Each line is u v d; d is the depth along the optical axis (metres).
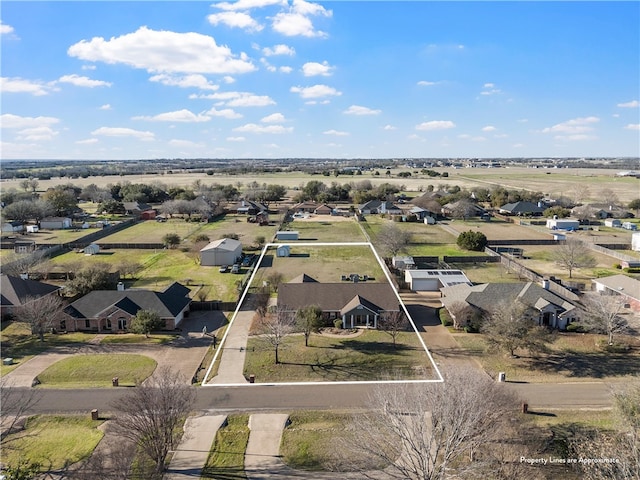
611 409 33.12
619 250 88.69
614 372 41.31
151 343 48.16
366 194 159.25
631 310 55.19
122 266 71.81
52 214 121.00
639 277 70.25
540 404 35.81
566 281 65.88
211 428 32.66
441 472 24.27
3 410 35.22
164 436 28.78
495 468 26.33
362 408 35.19
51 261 78.38
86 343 48.16
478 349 46.12
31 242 94.25
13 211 114.00
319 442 31.05
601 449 26.06
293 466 28.73
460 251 88.19
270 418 33.97
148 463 28.53
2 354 45.47
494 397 30.33
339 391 37.88
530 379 40.12
